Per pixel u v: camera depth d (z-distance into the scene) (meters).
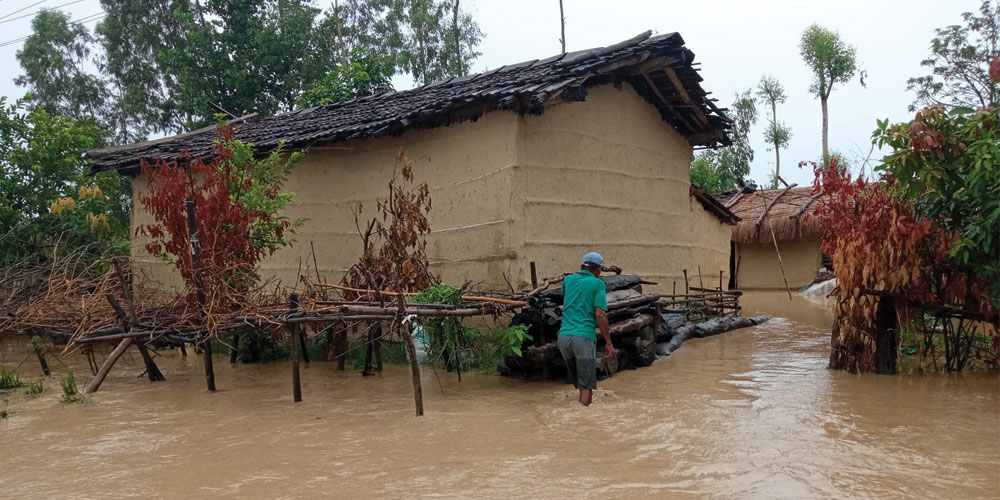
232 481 4.43
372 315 6.69
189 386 7.89
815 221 19.86
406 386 7.67
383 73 23.34
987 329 8.23
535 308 7.82
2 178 14.07
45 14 31.44
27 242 12.98
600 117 10.71
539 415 6.12
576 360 6.67
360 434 5.55
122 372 8.97
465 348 8.40
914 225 7.50
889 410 6.09
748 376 7.79
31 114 15.20
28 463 4.90
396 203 9.09
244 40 26.70
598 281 6.81
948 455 4.77
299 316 6.93
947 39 25.19
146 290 10.76
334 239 11.45
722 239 15.59
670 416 5.98
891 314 7.81
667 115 12.40
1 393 7.61
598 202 10.59
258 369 9.11
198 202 8.31
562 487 4.20
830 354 8.55
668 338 9.75
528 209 9.27
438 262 10.08
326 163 11.65
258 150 11.58
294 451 5.09
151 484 4.41
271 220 9.54
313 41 28.45
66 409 6.69
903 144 7.52
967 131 7.23
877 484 4.20
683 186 13.09
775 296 19.86
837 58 33.56
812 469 4.49
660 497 4.01
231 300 7.77
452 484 4.28
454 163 9.92
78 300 8.84
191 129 25.98
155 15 28.83
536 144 9.44
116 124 31.56
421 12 31.98
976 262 7.55
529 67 12.19
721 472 4.45
